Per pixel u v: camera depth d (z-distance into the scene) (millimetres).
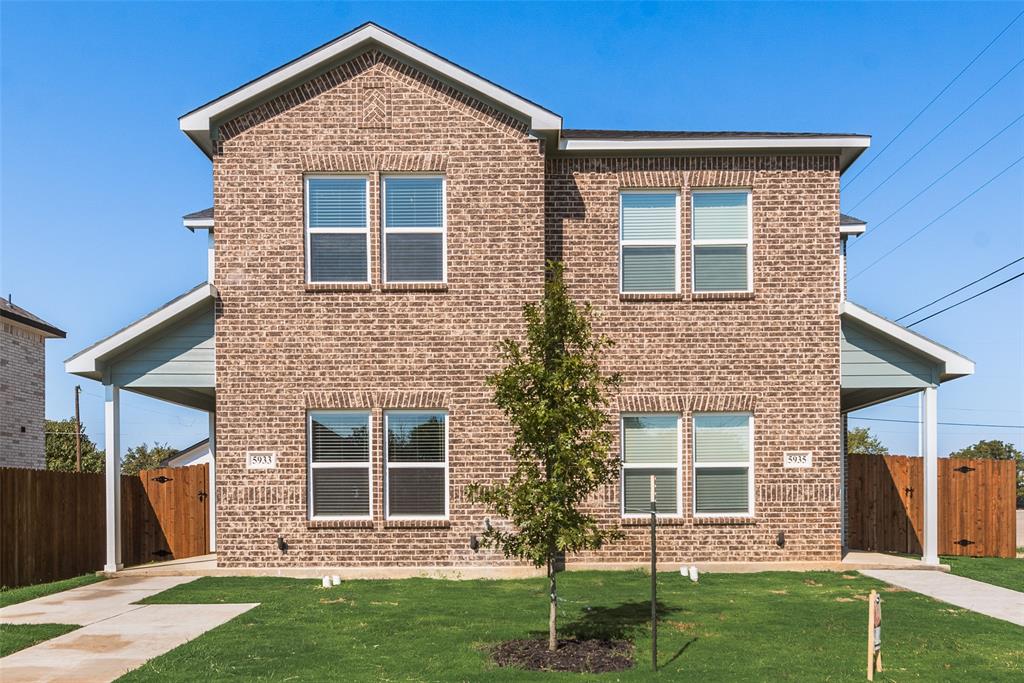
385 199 14359
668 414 14547
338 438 14172
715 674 7988
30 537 13562
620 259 14672
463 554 13891
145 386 14266
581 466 8695
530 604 11367
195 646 9094
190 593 12352
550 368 9188
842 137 14461
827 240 14648
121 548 15234
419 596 12016
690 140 14383
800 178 14695
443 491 14109
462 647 9031
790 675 7969
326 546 13906
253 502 13945
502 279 14164
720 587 12594
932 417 14453
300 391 14062
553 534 8906
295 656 8688
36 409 24672
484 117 14289
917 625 10109
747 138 14430
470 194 14227
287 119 14258
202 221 17469
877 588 12531
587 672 8078
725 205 14820
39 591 12445
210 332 14367
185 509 16812
